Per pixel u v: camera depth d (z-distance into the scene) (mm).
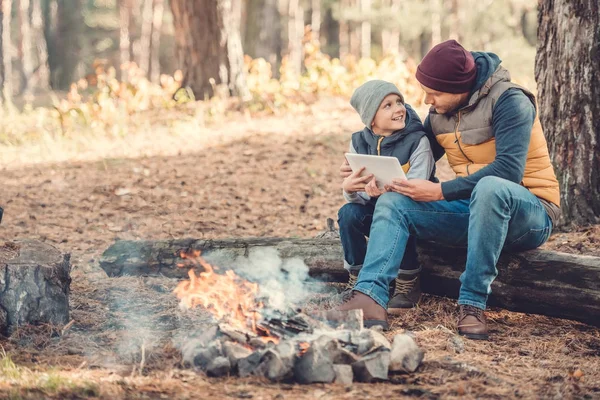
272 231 7172
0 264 4047
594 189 5695
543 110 5910
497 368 3637
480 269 4047
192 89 13211
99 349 3846
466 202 4309
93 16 40562
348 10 27406
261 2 23188
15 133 11844
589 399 3291
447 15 27875
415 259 4547
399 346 3541
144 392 3223
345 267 4633
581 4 5602
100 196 8336
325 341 3467
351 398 3225
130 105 12617
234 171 9148
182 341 3875
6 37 28438
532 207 4102
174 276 4973
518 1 25828
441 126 4371
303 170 9148
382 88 4312
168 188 8578
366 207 4480
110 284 4996
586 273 4102
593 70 5617
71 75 34719
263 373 3445
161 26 35844
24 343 3900
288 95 12859
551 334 4211
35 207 7957
